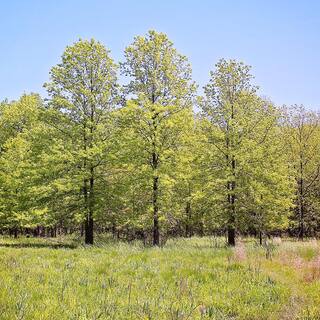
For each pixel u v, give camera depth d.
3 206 33.41
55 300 7.82
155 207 25.80
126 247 19.50
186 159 25.97
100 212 26.92
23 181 28.48
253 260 14.12
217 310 8.54
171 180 24.64
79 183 26.38
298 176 40.62
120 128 27.28
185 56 26.84
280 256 14.99
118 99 28.08
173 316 7.59
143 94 25.31
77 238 34.47
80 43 27.69
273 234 49.84
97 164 27.00
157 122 25.33
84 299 8.32
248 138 27.66
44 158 26.20
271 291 10.20
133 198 26.70
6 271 10.70
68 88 27.48
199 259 14.80
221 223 27.17
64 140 28.00
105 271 11.98
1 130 38.19
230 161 27.28
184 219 29.84
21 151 34.00
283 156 29.94
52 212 27.50
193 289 10.14
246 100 27.66
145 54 26.61
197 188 27.83
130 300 8.64
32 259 13.95
